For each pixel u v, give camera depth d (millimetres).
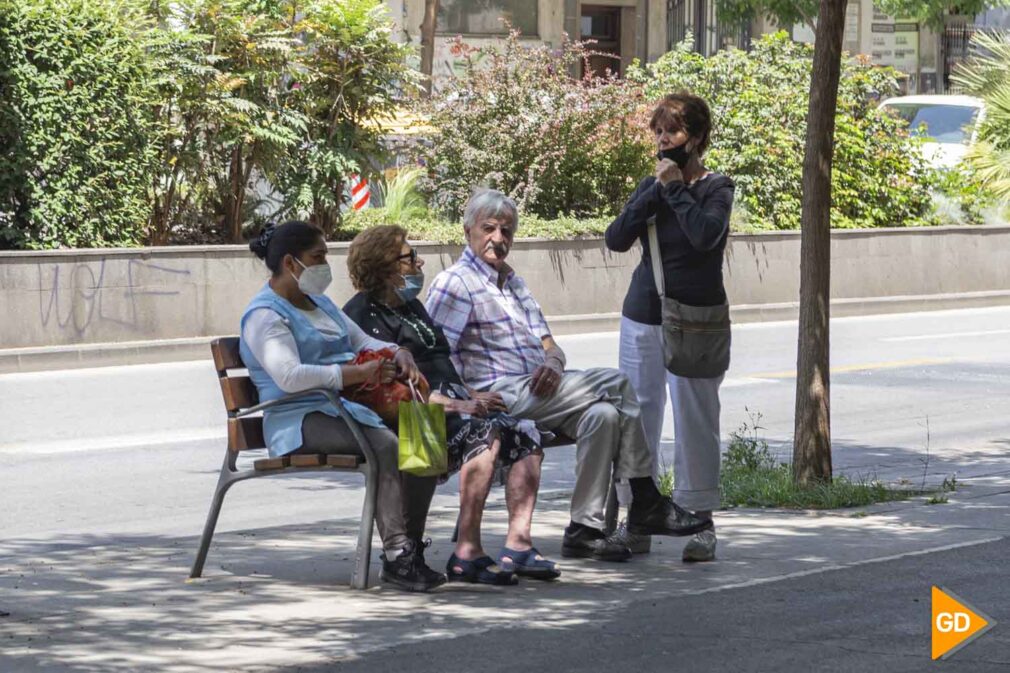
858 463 17672
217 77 31312
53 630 9531
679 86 40312
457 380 11391
